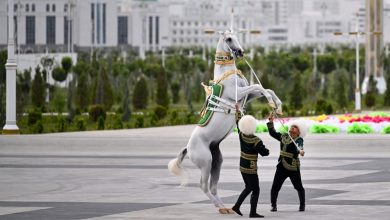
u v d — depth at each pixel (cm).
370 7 11588
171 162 2536
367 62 11656
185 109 8688
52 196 2750
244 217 2394
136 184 3002
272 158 3719
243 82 2558
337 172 3266
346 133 4509
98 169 3406
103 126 5722
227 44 2555
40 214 2439
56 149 4128
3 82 7494
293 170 2456
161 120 6675
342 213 2431
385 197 2692
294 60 14988
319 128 4534
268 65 13362
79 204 2605
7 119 4628
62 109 8269
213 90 2514
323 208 2514
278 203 2609
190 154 2492
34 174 3266
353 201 2627
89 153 4019
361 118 5078
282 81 12519
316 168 3391
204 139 2491
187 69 14438
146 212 2466
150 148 4084
